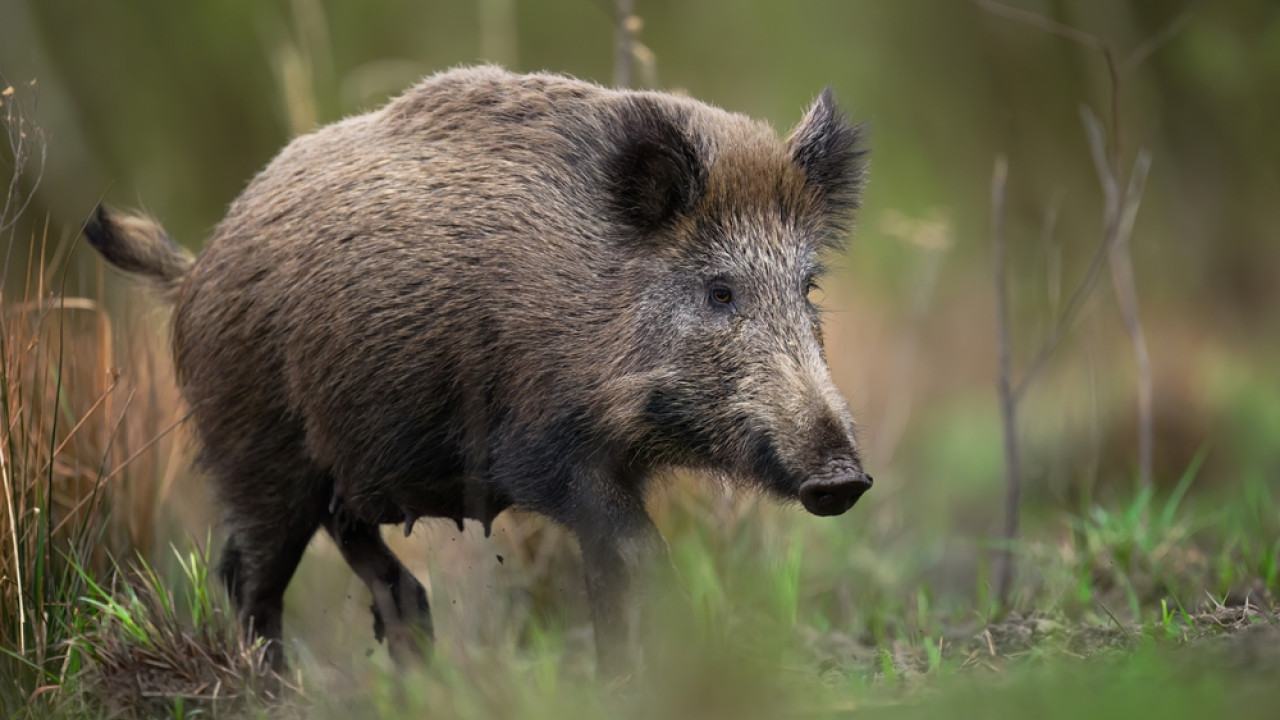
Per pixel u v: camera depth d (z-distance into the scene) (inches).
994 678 294.2
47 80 998.4
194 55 1124.5
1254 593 397.7
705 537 469.4
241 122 1125.1
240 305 406.0
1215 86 1031.6
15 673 352.5
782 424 351.3
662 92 424.5
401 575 417.4
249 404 411.5
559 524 374.0
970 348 951.6
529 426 369.7
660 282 369.1
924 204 1103.0
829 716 271.6
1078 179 1098.1
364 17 1088.2
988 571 546.0
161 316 482.0
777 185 381.1
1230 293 1034.7
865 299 992.9
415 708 308.7
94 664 359.3
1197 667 254.7
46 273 443.8
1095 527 492.7
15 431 392.5
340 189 395.5
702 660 305.6
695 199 370.0
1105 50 522.6
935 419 860.0
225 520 428.1
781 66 1135.6
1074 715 235.9
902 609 468.1
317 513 424.5
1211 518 502.3
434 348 377.1
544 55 1117.7
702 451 367.9
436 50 1085.8
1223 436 779.4
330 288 388.2
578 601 463.2
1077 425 709.9
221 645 373.4
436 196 383.2
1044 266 1005.2
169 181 1096.2
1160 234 1064.2
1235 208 1065.5
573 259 371.6
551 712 293.6
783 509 503.5
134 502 448.1
